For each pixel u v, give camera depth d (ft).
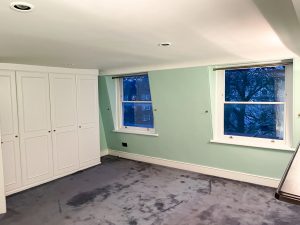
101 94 17.56
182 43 8.08
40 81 12.78
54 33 6.64
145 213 9.68
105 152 18.69
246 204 10.18
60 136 13.91
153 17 5.41
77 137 14.87
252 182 12.43
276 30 6.35
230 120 13.24
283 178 3.57
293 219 8.98
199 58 11.31
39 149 12.90
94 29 6.31
